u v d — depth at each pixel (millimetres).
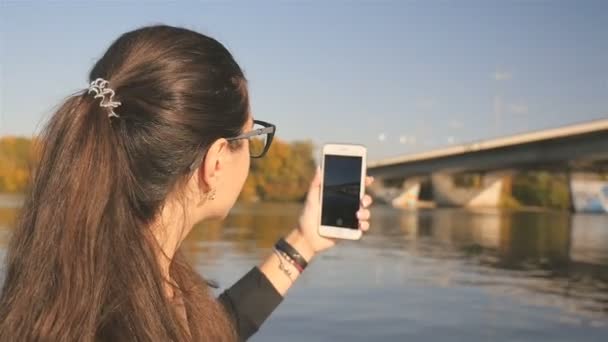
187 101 1007
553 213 62156
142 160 994
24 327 932
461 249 24812
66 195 959
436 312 11328
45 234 957
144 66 1003
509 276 17031
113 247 959
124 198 986
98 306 938
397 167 64125
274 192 64938
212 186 1084
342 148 1610
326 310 11141
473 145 52812
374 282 14891
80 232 950
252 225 35219
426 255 22000
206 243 23547
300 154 65562
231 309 1481
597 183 61594
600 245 27703
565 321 10977
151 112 988
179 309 1122
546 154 49875
